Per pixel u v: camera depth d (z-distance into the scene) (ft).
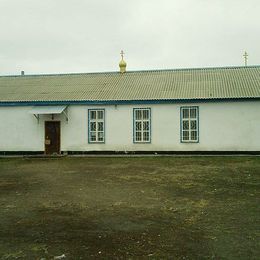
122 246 21.97
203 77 85.05
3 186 42.73
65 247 22.02
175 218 27.73
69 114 80.53
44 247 22.12
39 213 29.99
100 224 26.55
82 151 80.07
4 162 69.10
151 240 22.91
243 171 50.08
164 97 76.54
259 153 72.95
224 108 74.23
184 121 76.18
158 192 37.22
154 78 88.07
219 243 22.16
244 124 73.46
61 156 76.48
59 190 39.47
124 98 78.13
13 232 25.09
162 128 76.79
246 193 35.96
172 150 76.48
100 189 39.50
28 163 66.44
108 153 79.00
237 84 78.79
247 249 21.09
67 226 26.22
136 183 42.65
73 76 96.37
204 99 74.23
